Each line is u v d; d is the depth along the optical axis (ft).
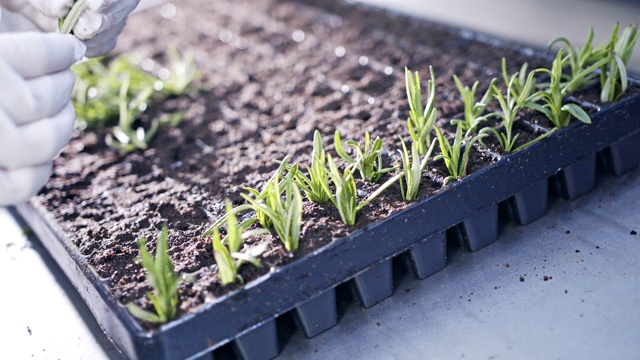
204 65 2.42
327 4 2.75
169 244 1.61
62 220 1.74
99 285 1.51
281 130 1.99
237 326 1.44
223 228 1.63
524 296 1.56
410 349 1.50
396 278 1.64
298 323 1.55
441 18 2.44
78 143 2.07
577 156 1.69
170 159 1.95
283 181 1.57
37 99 1.45
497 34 2.26
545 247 1.66
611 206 1.73
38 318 1.68
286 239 1.49
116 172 1.92
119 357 1.57
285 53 2.41
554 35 2.18
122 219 1.72
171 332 1.39
